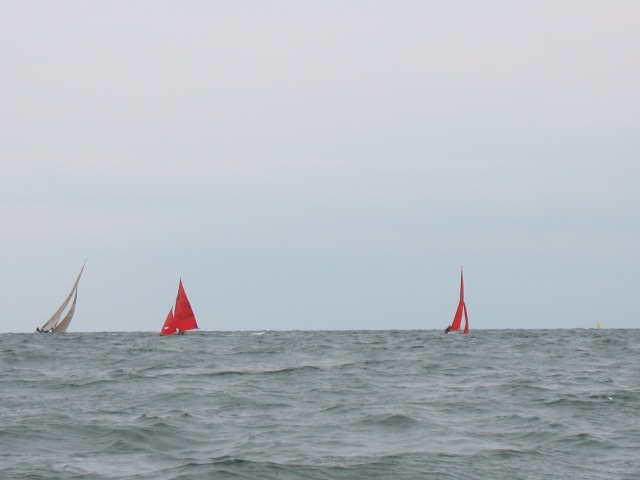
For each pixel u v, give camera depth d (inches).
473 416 1717.5
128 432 1473.9
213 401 1955.0
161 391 2164.1
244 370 2908.5
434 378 2615.7
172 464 1234.6
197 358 3745.1
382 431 1530.5
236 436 1470.2
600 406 1846.7
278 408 1838.1
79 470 1186.6
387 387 2304.4
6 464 1229.1
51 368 3176.7
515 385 2290.8
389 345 5324.8
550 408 1828.2
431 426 1582.2
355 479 1141.7
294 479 1136.8
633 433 1502.2
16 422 1611.7
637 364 3393.2
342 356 3937.0
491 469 1203.9
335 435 1486.2
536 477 1156.5
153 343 5679.1
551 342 5821.9
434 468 1204.5
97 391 2198.6
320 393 2133.4
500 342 5826.8
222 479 1128.2
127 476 1146.7
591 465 1234.6
